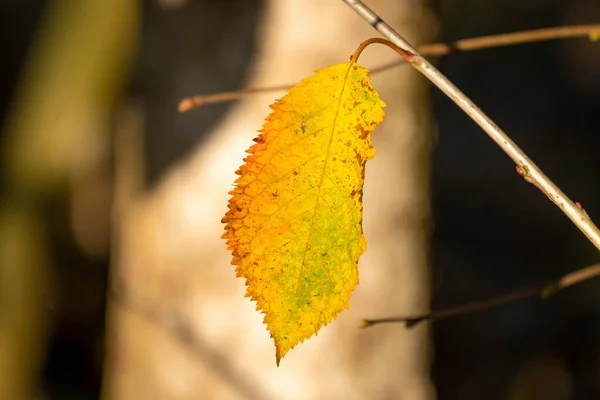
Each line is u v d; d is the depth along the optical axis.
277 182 0.58
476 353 2.51
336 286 0.59
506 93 3.50
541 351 2.55
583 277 0.69
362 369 1.14
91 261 2.19
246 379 1.12
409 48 0.60
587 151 3.24
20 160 1.74
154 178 1.16
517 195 3.04
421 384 1.19
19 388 1.84
